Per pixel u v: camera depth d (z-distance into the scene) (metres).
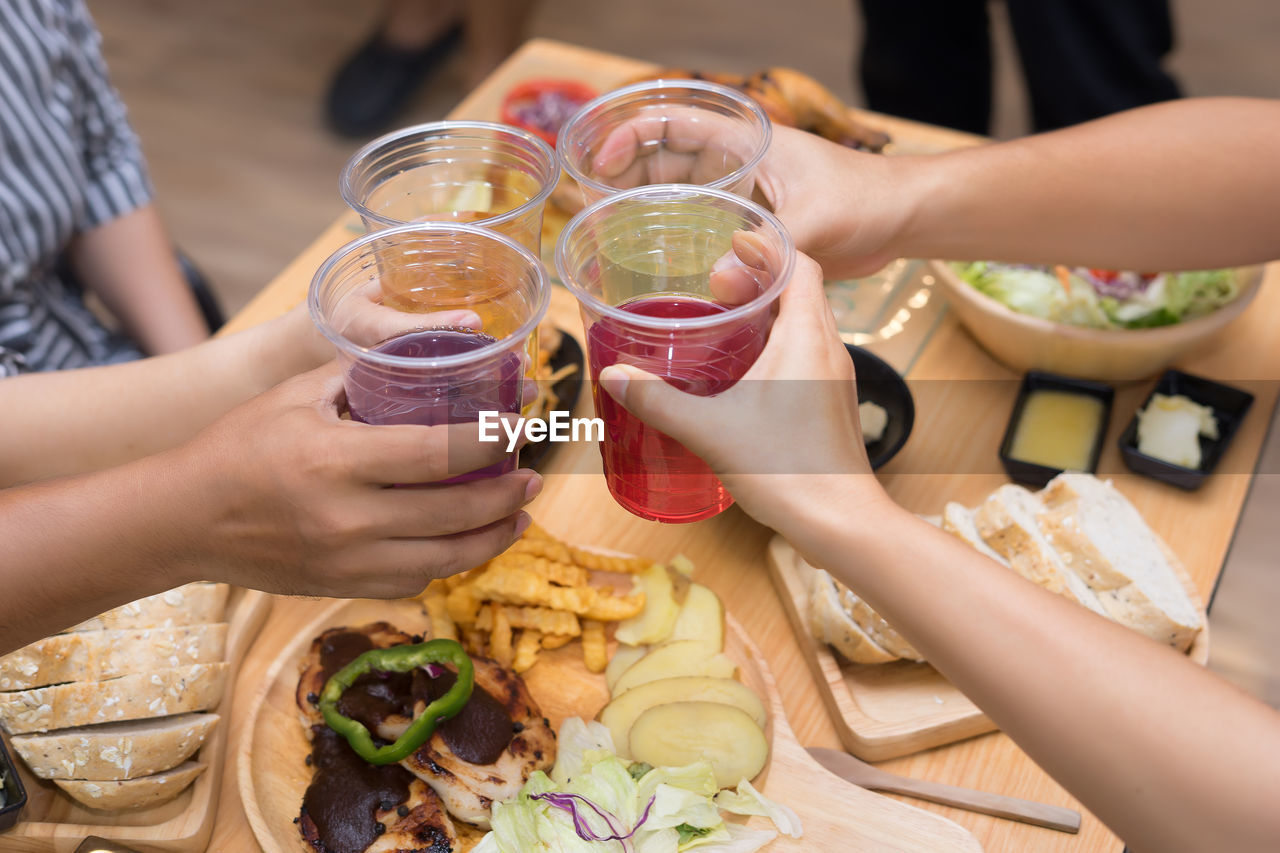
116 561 0.53
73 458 0.70
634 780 0.60
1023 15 1.30
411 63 1.84
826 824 0.60
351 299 0.55
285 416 0.51
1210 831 0.48
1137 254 0.74
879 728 0.63
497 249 0.54
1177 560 0.69
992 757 0.64
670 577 0.70
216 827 0.62
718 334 0.50
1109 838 0.61
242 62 1.95
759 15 2.04
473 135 0.63
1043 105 1.37
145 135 1.80
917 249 0.73
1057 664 0.49
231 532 0.52
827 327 0.51
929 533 0.51
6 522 0.53
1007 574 0.51
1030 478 0.75
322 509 0.50
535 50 1.08
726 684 0.65
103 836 0.60
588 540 0.73
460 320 0.54
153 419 0.69
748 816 0.61
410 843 0.59
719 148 0.66
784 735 0.63
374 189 0.63
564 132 0.64
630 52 1.96
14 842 0.61
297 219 1.68
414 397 0.50
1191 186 0.71
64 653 0.62
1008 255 0.74
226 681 0.65
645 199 0.54
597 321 0.52
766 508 0.51
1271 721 0.48
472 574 0.68
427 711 0.60
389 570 0.53
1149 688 0.49
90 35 0.90
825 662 0.66
